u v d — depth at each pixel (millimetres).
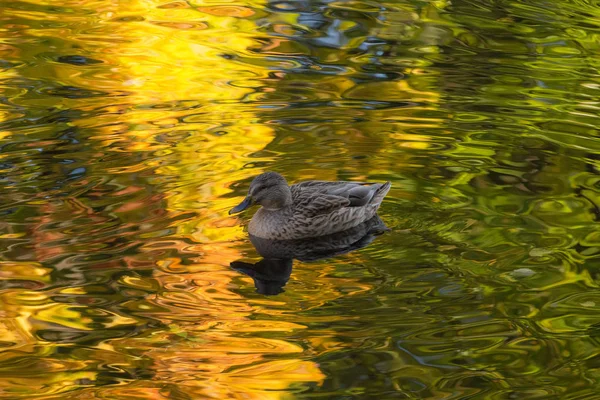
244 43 18969
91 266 10328
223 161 13156
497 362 8625
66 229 11117
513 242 11055
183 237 11102
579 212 11812
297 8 21547
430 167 13195
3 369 8414
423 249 10938
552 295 9836
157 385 8203
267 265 10656
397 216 11766
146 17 20688
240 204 11594
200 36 19375
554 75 17344
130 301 9625
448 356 8711
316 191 11844
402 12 21344
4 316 9289
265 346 8844
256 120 14742
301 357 8680
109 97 15719
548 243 11016
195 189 12297
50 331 9055
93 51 18281
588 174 12969
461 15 21203
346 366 8523
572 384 8289
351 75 17141
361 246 11125
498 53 18641
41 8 21188
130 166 12883
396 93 16172
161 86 16344
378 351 8781
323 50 18641
